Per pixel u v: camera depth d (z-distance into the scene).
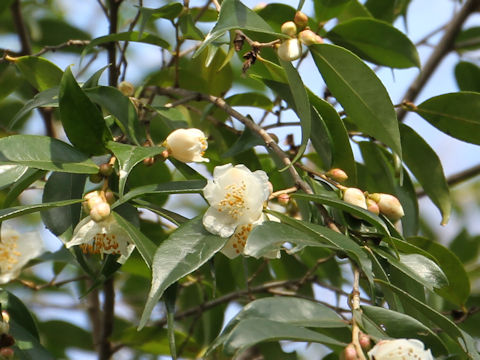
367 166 1.25
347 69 1.15
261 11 1.25
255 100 1.32
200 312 1.35
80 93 1.10
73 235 1.10
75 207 1.13
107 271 1.13
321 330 1.15
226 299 1.34
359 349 1.02
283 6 1.25
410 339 1.04
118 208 1.13
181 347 1.35
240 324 1.01
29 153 1.10
